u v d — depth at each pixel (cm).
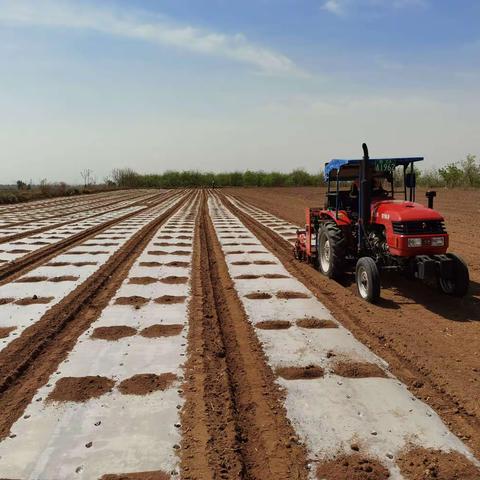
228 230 1502
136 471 299
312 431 343
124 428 348
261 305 656
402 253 621
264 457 317
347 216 769
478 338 521
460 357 470
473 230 1337
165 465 306
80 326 573
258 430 349
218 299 691
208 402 387
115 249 1120
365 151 671
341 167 764
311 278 813
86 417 363
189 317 603
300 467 304
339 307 646
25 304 661
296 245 994
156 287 754
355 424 351
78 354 486
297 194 3934
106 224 1705
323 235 816
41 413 370
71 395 398
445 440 329
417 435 335
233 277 826
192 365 458
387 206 678
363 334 539
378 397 391
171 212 2273
